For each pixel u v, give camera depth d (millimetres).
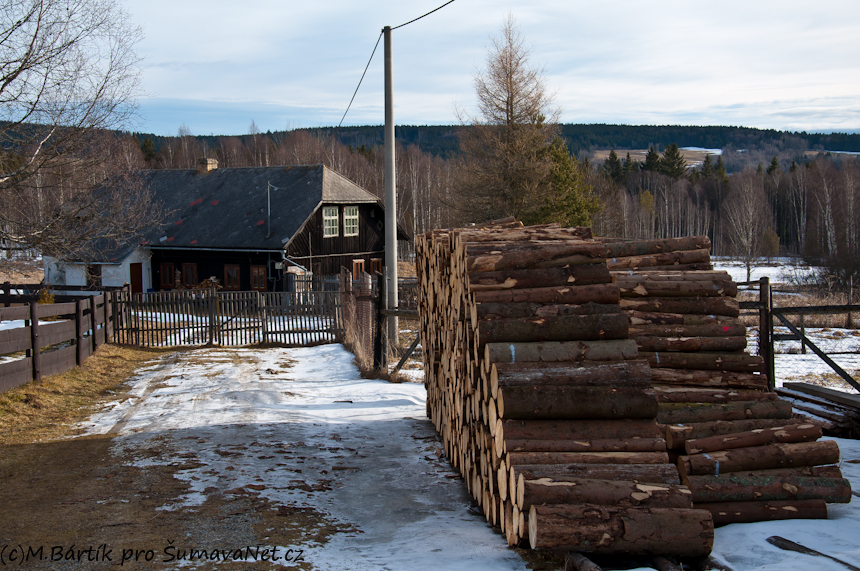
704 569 3650
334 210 30594
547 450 4230
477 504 5414
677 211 82812
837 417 6938
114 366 12438
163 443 7059
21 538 4324
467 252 4926
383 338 12188
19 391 8875
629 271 6191
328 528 4707
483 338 4562
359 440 7637
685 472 4387
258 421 8297
